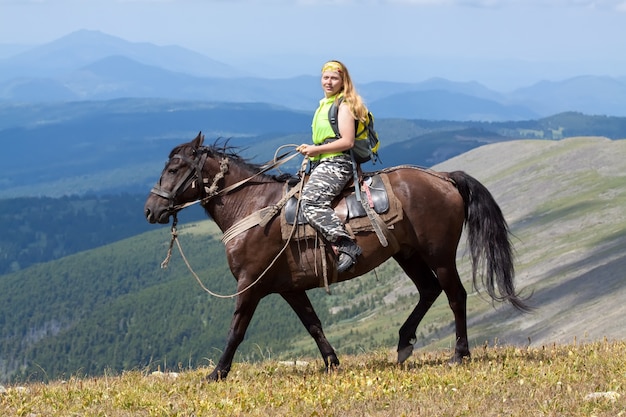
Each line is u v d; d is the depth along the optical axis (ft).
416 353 49.37
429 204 39.27
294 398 33.09
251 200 40.34
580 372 35.42
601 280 430.20
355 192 38.81
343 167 38.81
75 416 32.22
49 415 32.27
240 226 39.65
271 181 40.63
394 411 29.89
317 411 30.50
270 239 39.04
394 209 38.63
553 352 42.04
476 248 39.75
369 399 32.30
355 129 38.73
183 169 40.81
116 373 45.98
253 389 36.04
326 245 38.58
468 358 40.06
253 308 39.93
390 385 34.68
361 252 38.32
